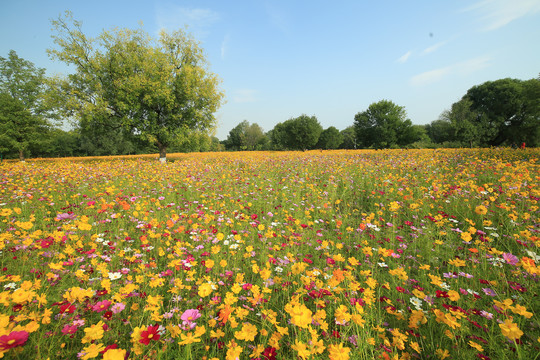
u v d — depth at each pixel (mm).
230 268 2982
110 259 2854
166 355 1585
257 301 1879
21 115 26469
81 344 1775
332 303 2219
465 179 7051
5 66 27141
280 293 2449
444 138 46688
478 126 40969
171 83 22188
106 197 5723
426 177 7633
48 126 28734
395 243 3775
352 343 1705
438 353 1620
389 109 50406
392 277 2686
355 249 3658
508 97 42188
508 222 3803
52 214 4969
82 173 9945
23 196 5605
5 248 2898
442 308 2059
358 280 2838
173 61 23500
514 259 2402
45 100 21703
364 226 3900
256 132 83125
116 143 61500
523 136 38219
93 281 2338
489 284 2424
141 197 6098
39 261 2779
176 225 4078
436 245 3520
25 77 27906
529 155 11797
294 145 57750
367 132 52000
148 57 21562
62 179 8234
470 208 4418
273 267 3027
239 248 3395
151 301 1627
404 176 8203
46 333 1647
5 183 7555
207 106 23734
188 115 23281
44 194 6258
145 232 3764
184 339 1363
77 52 21062
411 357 1750
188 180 8109
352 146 78250
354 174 8828
